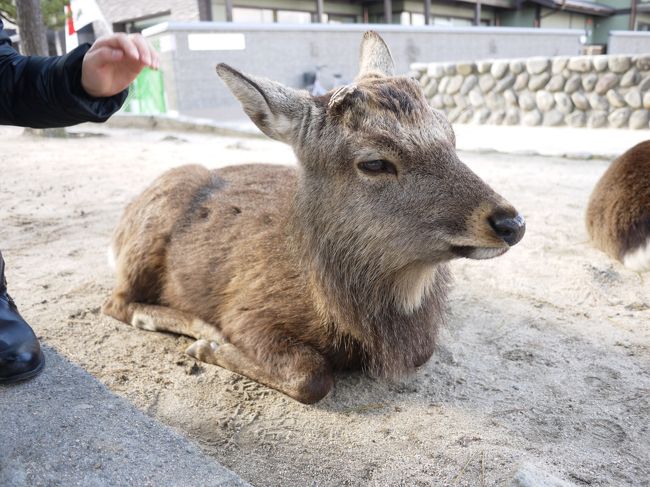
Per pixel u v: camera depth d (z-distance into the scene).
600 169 2.02
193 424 0.65
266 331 0.72
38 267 1.11
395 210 0.63
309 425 0.65
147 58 0.51
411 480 0.56
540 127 3.14
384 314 0.70
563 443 0.62
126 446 0.54
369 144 0.63
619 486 0.55
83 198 1.66
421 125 0.63
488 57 5.71
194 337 0.83
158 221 0.90
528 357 0.80
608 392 0.72
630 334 0.86
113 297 0.91
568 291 1.01
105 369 0.75
